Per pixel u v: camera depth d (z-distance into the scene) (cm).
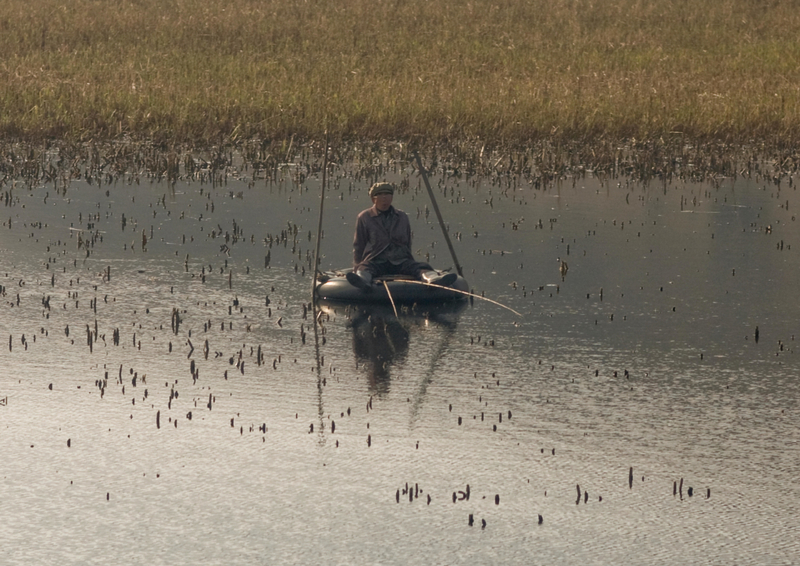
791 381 3397
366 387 3312
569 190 6719
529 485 2648
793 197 6569
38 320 3950
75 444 2855
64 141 8100
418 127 8531
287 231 5506
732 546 2367
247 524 2444
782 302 4316
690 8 15350
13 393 3209
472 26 13825
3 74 10194
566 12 14900
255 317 4056
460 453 2828
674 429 2998
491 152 7944
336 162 7481
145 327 3897
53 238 5262
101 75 10406
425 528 2434
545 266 4862
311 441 2897
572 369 3494
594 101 9388
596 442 2903
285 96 9419
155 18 13638
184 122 8475
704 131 8575
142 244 5166
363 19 14175
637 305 4250
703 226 5744
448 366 3519
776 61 12019
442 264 4875
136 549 2331
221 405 3148
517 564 2289
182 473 2692
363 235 4503
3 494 2566
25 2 14325
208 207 6072
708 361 3584
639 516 2498
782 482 2673
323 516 2484
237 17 13788
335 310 4172
